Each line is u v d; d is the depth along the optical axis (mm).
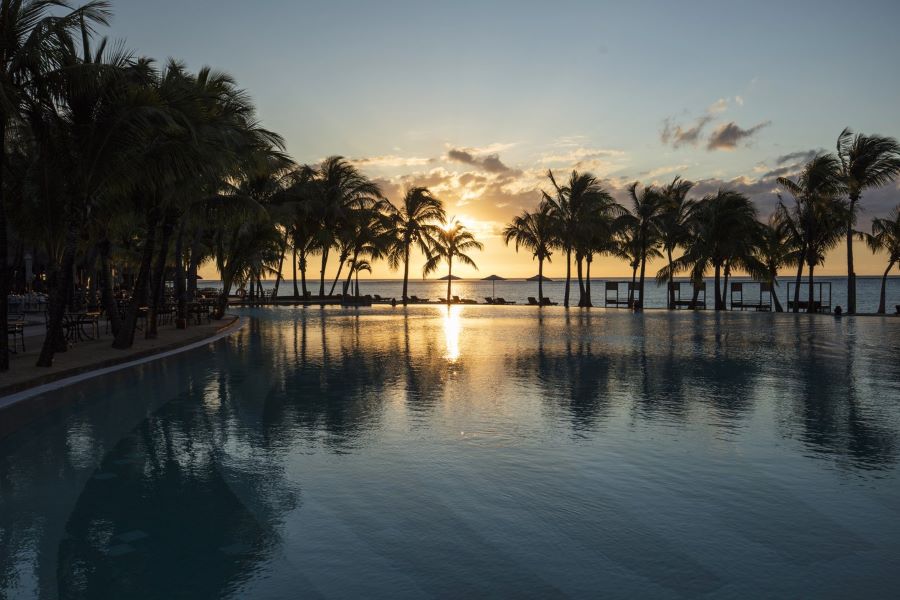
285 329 24297
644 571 3688
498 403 8984
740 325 27812
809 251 41906
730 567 3742
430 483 5336
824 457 6137
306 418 7934
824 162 39438
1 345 11148
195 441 6762
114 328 17688
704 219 45875
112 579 3605
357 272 52281
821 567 3742
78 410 8445
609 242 49875
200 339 19375
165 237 18250
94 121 12188
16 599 3369
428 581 3564
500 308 47500
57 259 14719
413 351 16234
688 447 6508
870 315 37344
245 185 27328
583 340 19672
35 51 10609
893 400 9227
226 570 3711
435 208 51406
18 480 5441
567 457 6129
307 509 4730
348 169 48250
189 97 14211
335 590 3457
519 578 3600
